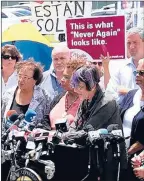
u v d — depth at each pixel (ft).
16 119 22.95
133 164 22.38
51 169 22.70
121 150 22.38
